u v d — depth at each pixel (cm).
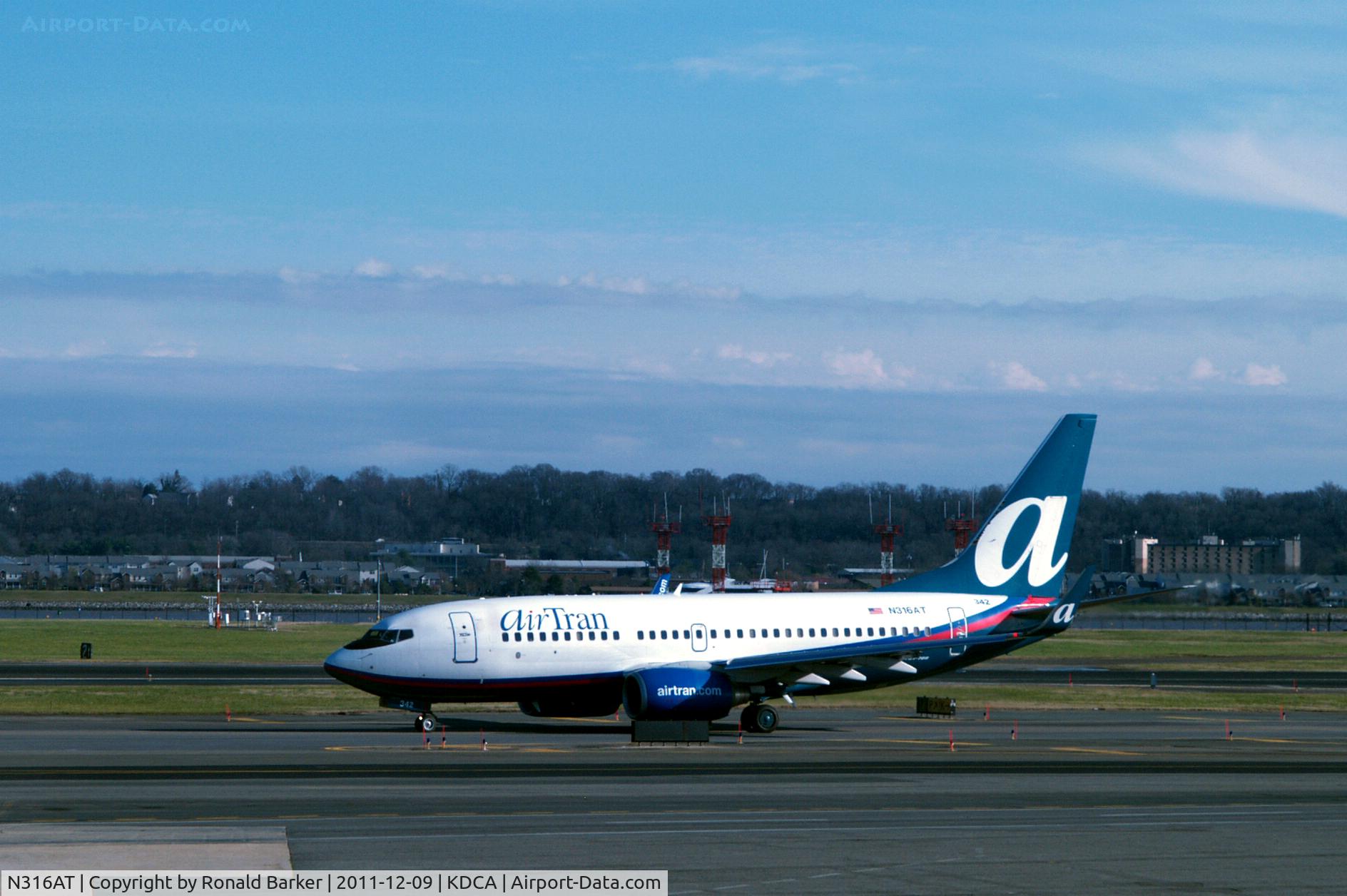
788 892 5712
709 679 13388
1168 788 9138
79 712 15262
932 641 14575
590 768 9881
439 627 13512
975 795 8644
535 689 13650
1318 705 17538
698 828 7169
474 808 7775
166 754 10562
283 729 13275
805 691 14312
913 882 5944
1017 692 18325
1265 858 6556
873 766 10212
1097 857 6519
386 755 10638
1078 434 15450
